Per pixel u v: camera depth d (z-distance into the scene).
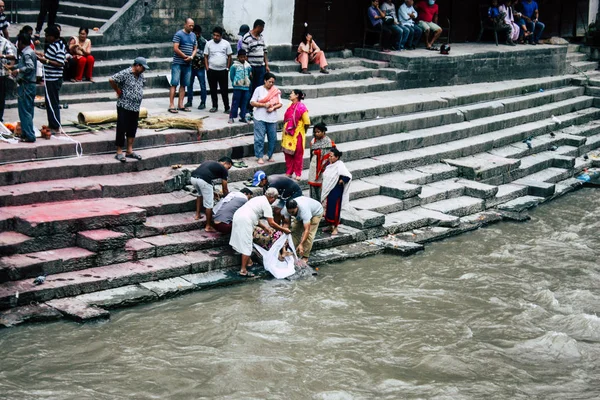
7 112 13.27
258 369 8.75
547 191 15.77
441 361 9.23
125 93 11.71
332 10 18.94
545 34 25.98
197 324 9.60
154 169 12.31
